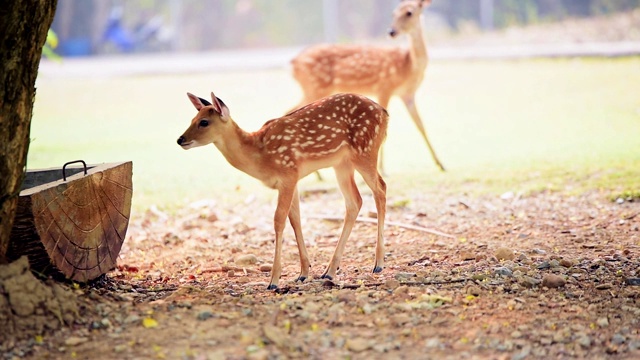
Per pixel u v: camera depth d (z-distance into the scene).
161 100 27.00
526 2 40.06
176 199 15.30
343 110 9.91
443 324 7.91
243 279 10.02
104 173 9.23
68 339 7.40
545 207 13.69
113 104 26.72
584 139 19.02
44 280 8.19
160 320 7.88
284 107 24.86
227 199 15.29
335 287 9.24
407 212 13.78
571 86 25.09
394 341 7.46
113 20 41.69
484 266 10.15
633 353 7.29
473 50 32.38
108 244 9.34
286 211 9.49
